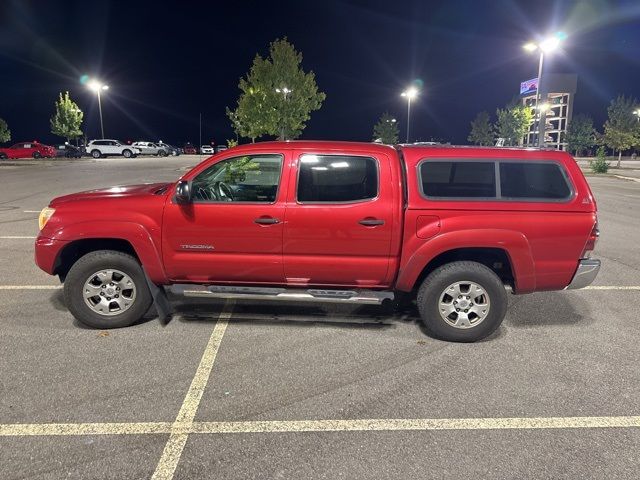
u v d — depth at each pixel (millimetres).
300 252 4586
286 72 29562
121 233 4617
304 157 4562
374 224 4465
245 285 4832
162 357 4273
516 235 4418
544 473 2848
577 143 68750
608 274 7262
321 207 4496
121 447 3049
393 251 4531
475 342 4684
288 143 4664
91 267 4734
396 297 4910
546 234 4453
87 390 3701
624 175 31578
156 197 4691
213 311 5418
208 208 4566
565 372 4102
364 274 4613
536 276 4531
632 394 3752
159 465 2891
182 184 4434
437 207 4445
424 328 5016
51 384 3779
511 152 4566
